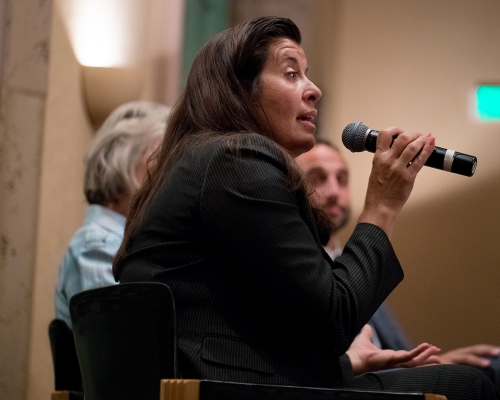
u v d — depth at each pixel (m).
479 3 18.53
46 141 11.59
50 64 11.85
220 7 21.25
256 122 6.27
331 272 5.50
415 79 18.80
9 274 10.71
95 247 8.82
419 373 6.10
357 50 19.25
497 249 17.67
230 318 5.47
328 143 11.66
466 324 17.64
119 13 14.23
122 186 9.25
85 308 5.63
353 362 7.21
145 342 5.18
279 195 5.50
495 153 18.08
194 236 5.57
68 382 6.97
